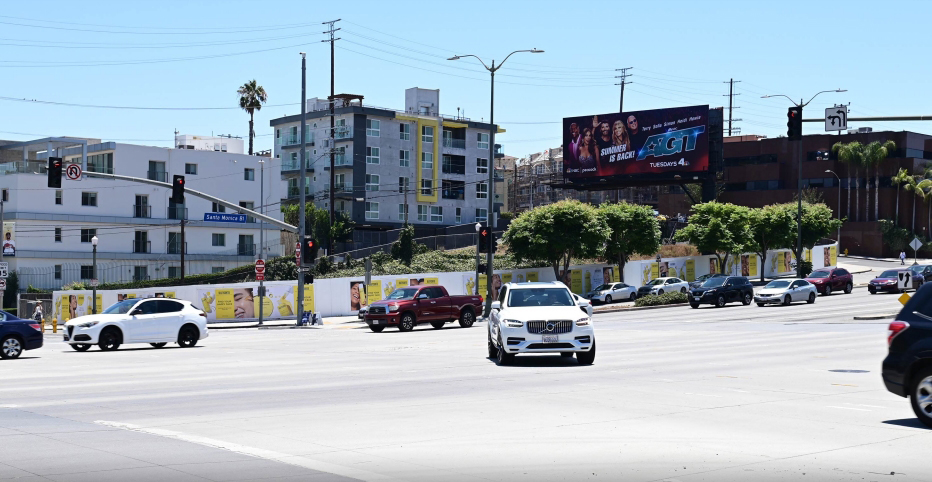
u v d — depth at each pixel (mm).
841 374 18719
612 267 68812
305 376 19047
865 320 38156
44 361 24109
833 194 105750
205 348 29750
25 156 81500
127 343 30406
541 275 65375
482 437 11234
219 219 47125
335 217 89625
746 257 79000
